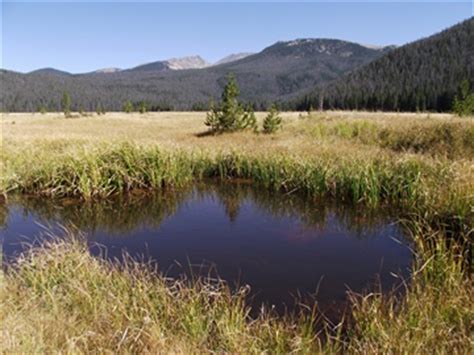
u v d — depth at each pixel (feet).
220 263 20.54
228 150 45.03
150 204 33.53
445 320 12.75
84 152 36.91
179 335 12.39
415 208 26.03
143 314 13.30
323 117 77.46
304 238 24.71
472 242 18.33
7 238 24.93
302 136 56.03
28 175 35.42
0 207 32.14
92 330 11.96
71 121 117.60
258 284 17.92
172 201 34.63
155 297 14.46
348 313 15.11
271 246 23.17
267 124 65.57
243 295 15.38
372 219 28.07
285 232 26.00
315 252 22.15
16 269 17.46
